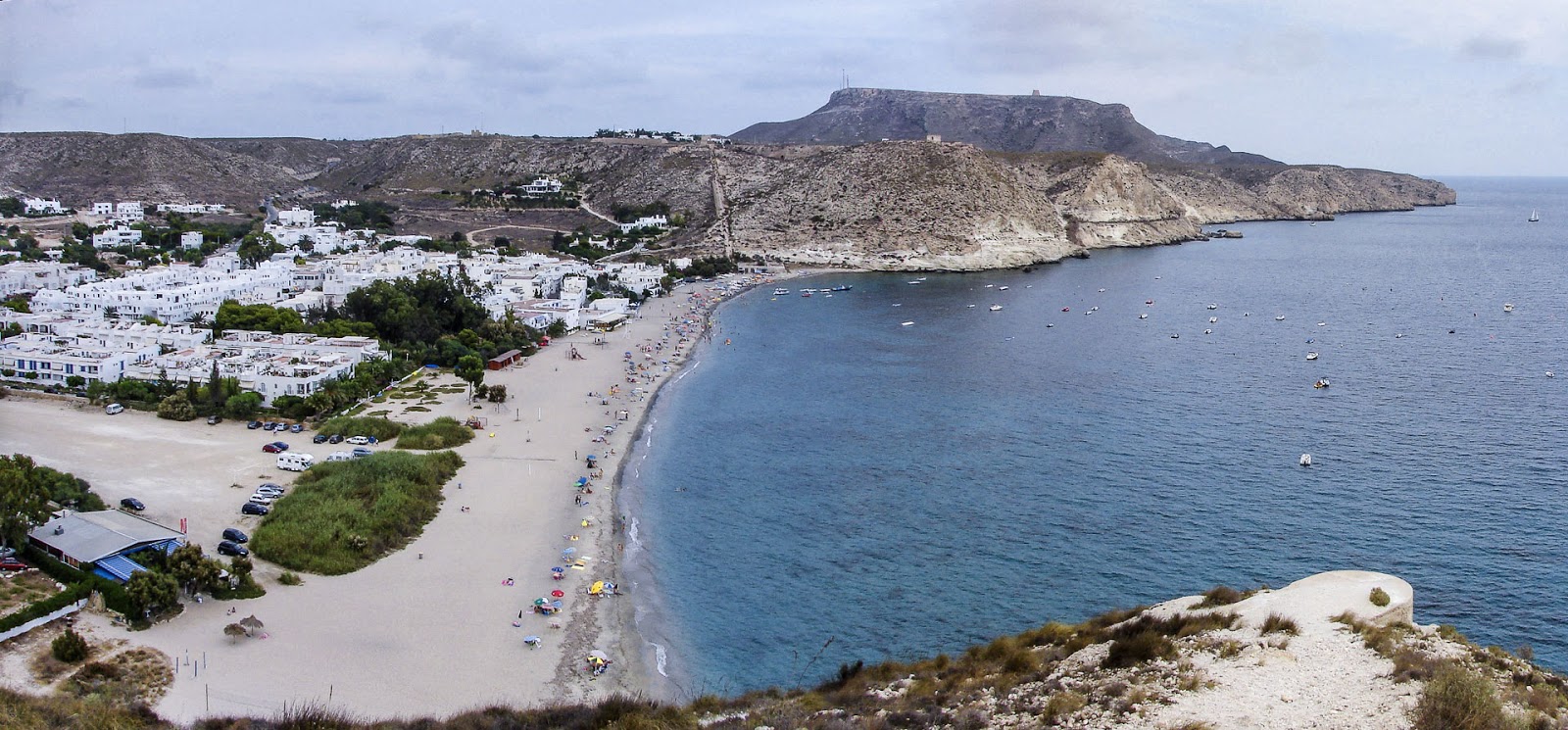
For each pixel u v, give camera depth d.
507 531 105.62
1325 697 50.00
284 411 145.88
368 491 109.81
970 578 94.81
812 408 159.62
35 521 92.81
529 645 81.94
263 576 91.75
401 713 70.88
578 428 146.38
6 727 59.66
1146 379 178.00
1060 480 122.00
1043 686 58.31
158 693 71.25
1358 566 95.69
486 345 195.12
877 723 56.53
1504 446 134.88
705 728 62.66
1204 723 48.50
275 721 65.62
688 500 116.94
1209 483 120.19
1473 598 89.06
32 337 171.88
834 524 108.94
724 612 89.00
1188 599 71.94
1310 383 174.62
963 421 149.75
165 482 114.31
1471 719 45.38
